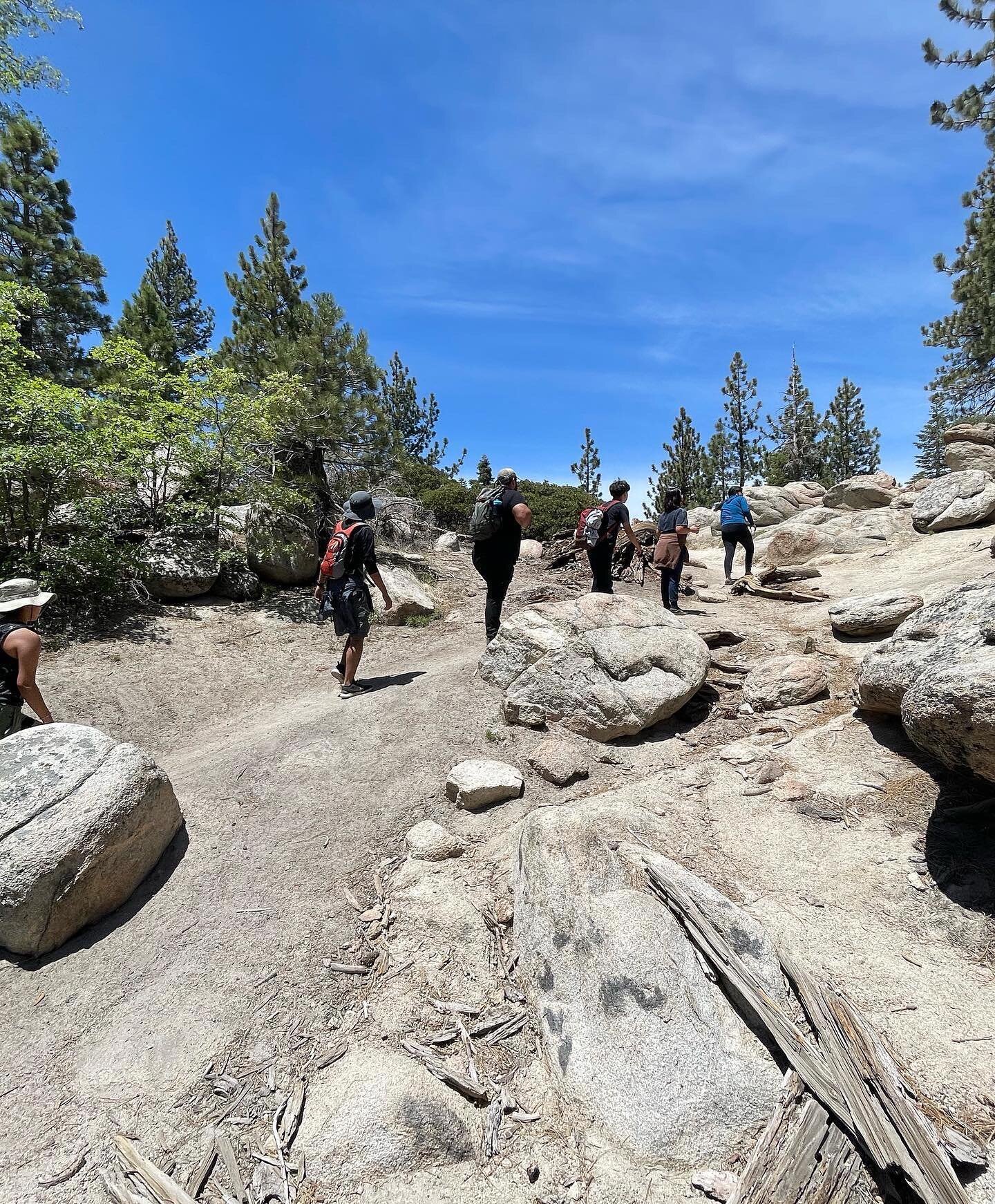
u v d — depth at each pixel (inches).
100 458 286.2
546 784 158.2
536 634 205.6
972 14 448.8
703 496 1302.9
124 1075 90.9
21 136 637.9
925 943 101.4
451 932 111.1
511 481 235.3
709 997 90.7
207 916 119.9
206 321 1072.2
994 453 549.3
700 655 191.9
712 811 141.0
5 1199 76.0
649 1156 77.0
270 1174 77.0
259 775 166.7
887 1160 70.1
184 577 322.3
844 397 1291.8
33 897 110.3
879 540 453.7
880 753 150.6
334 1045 93.7
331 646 302.5
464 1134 81.0
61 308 661.3
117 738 210.2
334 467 445.4
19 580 145.9
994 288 579.8
